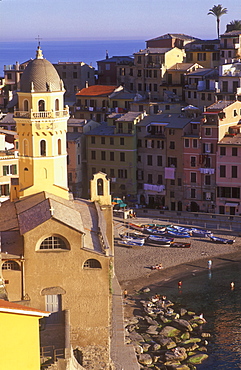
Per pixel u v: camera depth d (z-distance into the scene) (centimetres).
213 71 18500
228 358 9056
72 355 7288
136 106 18138
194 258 12925
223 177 15150
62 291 8144
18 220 8744
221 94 17575
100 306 8200
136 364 8525
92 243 8512
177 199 15850
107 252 8219
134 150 16238
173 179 15812
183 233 13962
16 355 5144
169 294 11294
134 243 13450
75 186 16762
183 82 19175
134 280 11919
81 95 19500
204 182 15438
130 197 16388
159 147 15950
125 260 12825
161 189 15975
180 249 13388
